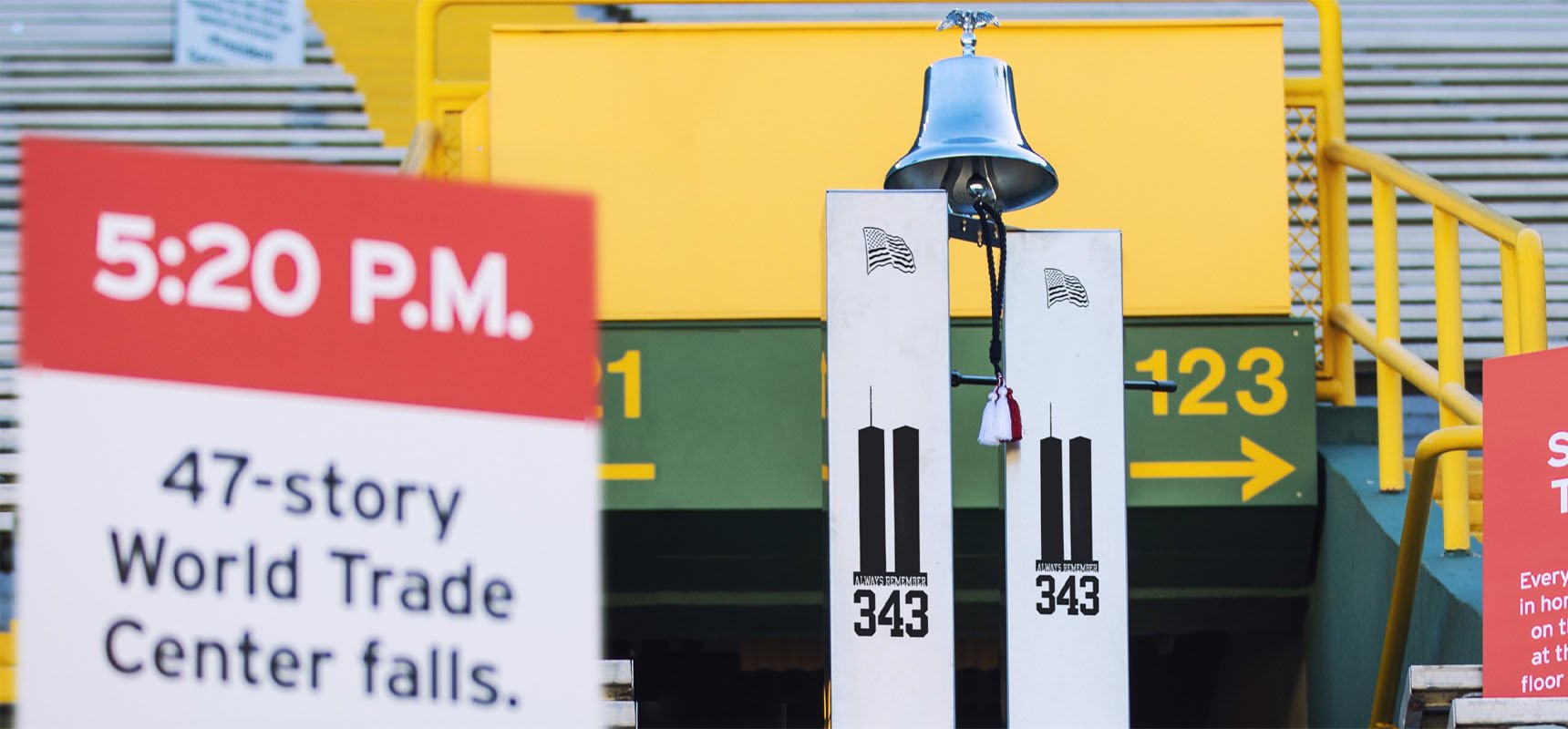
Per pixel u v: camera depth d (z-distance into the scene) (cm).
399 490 835
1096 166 2552
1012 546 1800
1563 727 1750
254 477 820
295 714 821
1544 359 1814
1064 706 1788
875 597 1752
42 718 786
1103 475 1806
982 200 1823
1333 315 2602
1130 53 2577
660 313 2509
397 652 833
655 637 2525
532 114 2562
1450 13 4400
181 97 3931
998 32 2581
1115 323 1822
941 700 1744
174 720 805
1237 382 2461
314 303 827
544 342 852
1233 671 3045
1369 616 2266
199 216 810
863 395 1759
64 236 785
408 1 4322
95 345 793
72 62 4138
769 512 2412
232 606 817
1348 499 2364
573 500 850
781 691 3278
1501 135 3756
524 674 841
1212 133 2558
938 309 1764
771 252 2530
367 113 4091
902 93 2573
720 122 2559
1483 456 1828
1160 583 2517
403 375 838
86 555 795
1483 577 1805
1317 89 2678
